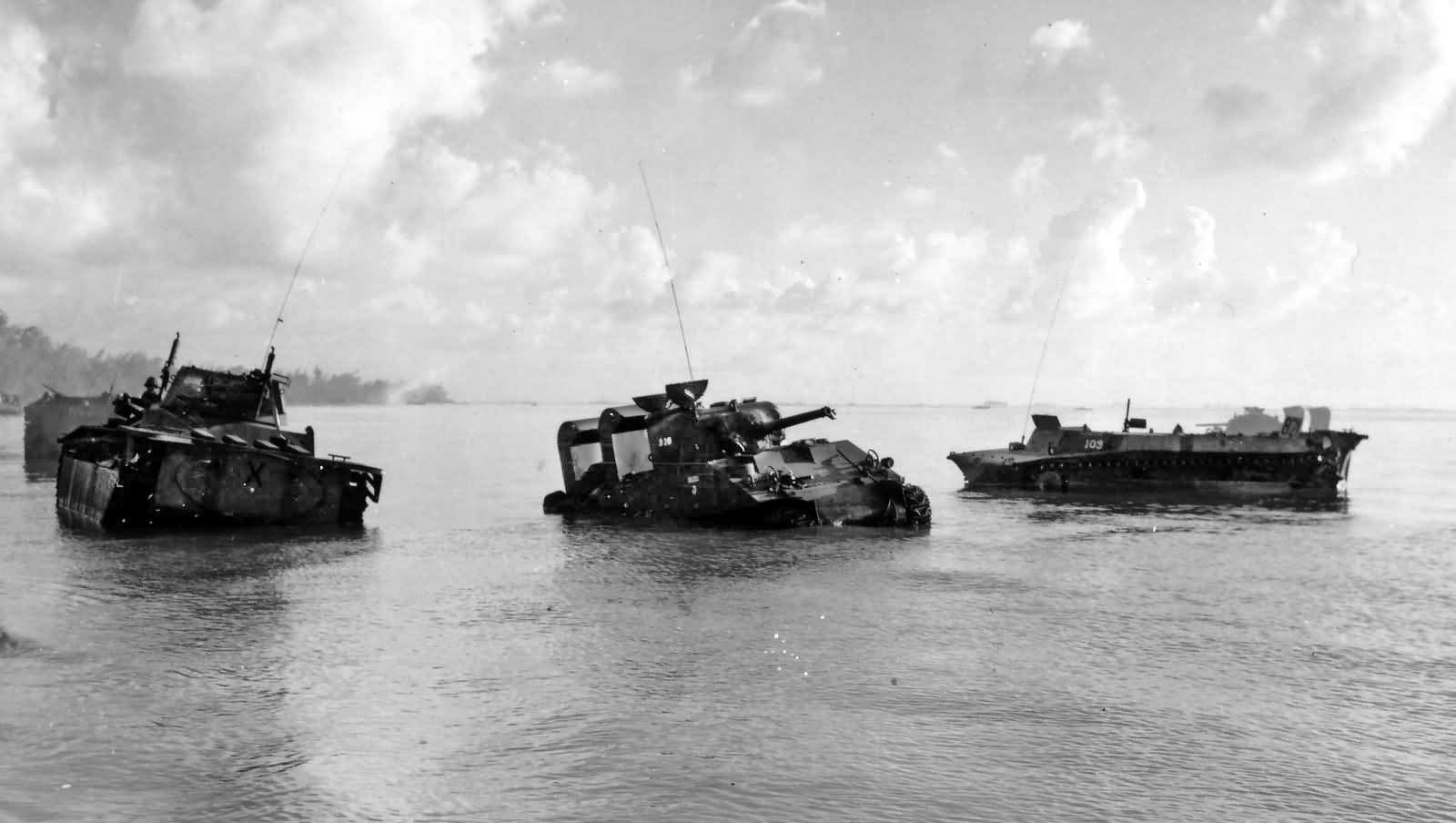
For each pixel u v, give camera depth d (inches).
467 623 708.7
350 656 610.9
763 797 394.0
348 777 412.8
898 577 900.6
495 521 1332.4
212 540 1120.2
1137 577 903.7
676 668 585.3
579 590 836.0
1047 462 1854.1
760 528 1235.2
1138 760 436.8
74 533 1153.4
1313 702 524.4
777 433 1398.9
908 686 550.0
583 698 524.7
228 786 403.5
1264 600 798.5
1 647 628.4
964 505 1587.1
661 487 1296.8
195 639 653.9
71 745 450.6
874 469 1309.1
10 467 2255.2
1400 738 468.4
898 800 390.6
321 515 1243.8
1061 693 537.6
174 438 1155.3
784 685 551.8
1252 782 412.5
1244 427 2511.1
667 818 372.5
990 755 442.0
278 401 1381.6
